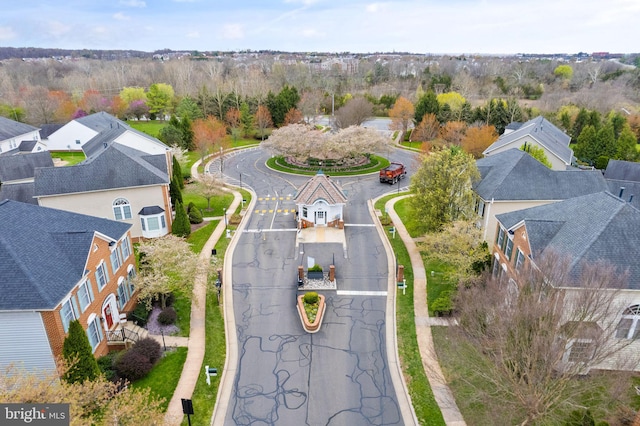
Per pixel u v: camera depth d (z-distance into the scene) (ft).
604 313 60.44
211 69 501.15
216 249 131.85
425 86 442.09
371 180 206.69
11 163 184.96
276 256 127.24
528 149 168.55
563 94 365.40
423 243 121.49
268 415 71.46
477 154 222.28
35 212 87.71
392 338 90.84
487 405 70.64
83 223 93.81
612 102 327.47
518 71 503.61
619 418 65.98
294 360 84.33
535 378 61.16
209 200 169.89
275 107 317.42
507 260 99.60
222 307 101.96
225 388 77.36
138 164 136.87
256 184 201.36
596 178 125.29
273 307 101.96
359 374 80.69
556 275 66.39
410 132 305.53
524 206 121.60
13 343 71.72
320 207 145.18
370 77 519.60
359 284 111.75
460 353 81.87
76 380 67.46
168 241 106.42
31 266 73.00
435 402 73.72
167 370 81.15
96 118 276.00
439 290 108.17
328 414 71.67
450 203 121.08
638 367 75.00
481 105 326.44
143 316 95.35
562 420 66.13
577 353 63.62
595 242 76.74
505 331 61.67
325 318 97.50
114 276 95.35
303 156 229.66
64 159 247.50
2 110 322.75
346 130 232.32
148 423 55.77
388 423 69.92
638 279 72.28
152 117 363.35
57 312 71.31
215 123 272.31
